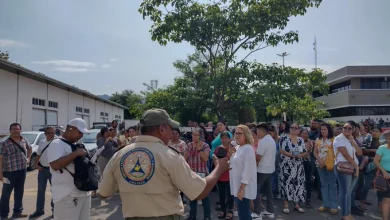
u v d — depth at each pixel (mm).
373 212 7629
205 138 10367
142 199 2475
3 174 7039
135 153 2551
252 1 11609
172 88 20984
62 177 4324
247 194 5293
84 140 15836
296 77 11820
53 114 26703
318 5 11422
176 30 11859
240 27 11523
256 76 11703
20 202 7297
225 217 7152
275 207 8094
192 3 11906
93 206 8281
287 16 11516
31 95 22828
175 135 7289
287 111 20781
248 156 5309
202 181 2578
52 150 4285
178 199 2615
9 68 19250
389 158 6230
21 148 7230
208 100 15602
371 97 36344
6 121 19703
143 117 2725
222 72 12242
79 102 33062
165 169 2486
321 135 7703
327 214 7441
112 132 9227
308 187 8062
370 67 36875
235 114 18516
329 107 41125
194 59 24516
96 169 4531
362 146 8656
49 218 7133
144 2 11812
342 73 37938
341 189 6574
